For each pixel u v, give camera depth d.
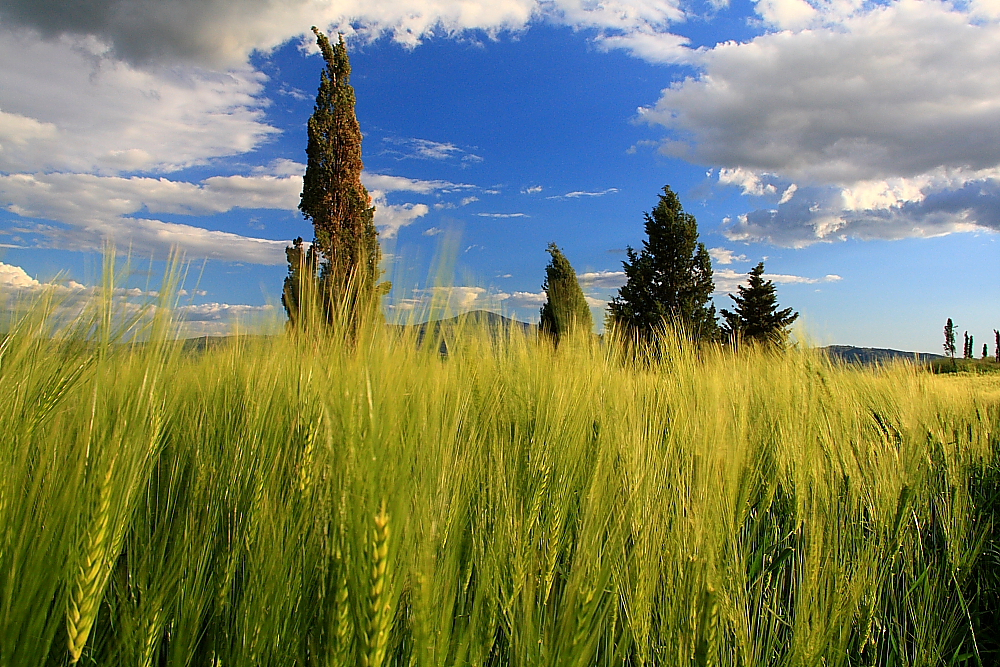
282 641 1.54
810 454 2.77
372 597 1.15
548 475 2.23
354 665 1.20
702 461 1.92
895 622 2.65
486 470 2.08
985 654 2.79
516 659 1.53
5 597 1.17
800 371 3.68
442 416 1.50
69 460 1.37
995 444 4.40
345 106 14.66
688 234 21.86
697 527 1.75
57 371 1.58
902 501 2.94
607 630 1.81
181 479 2.09
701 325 21.22
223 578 1.76
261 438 2.05
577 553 1.60
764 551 2.62
